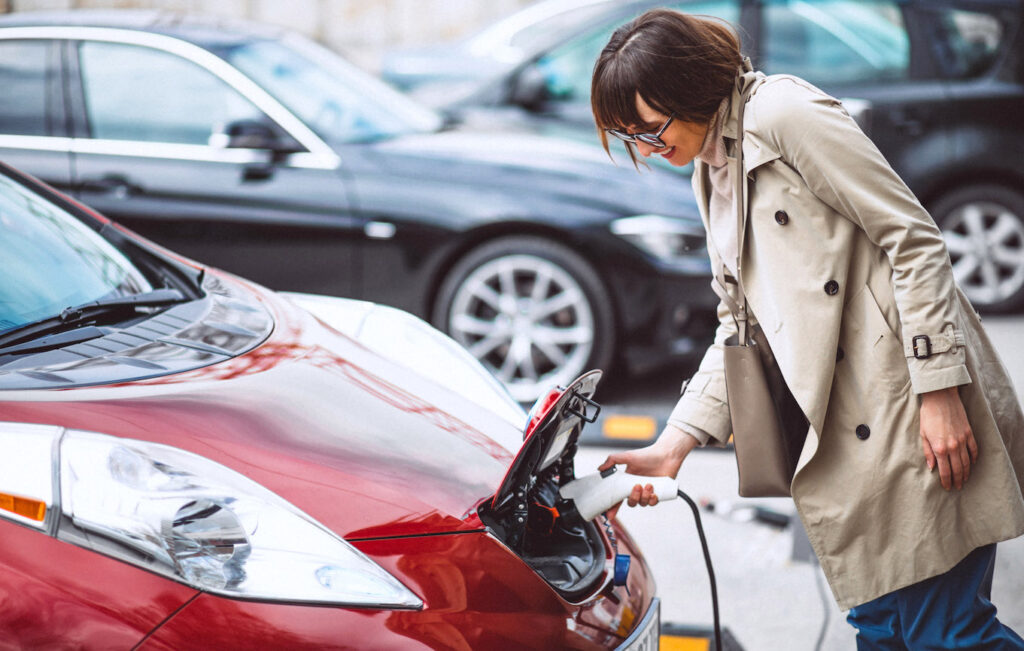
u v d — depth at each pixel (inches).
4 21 201.2
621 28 81.2
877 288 77.7
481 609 69.1
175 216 191.0
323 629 64.1
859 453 78.7
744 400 83.4
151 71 195.5
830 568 81.3
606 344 192.9
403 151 195.5
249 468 70.3
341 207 191.3
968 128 250.2
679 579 132.7
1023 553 136.0
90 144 192.9
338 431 77.5
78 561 63.3
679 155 81.1
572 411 81.8
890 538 79.2
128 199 191.0
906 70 255.9
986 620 80.8
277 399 79.0
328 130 195.9
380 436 79.0
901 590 80.4
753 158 77.0
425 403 88.6
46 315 87.7
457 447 82.0
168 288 100.3
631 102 79.0
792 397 84.0
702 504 153.2
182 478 67.5
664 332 191.0
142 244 106.7
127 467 66.9
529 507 83.0
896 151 252.4
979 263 252.7
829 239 77.1
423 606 67.2
